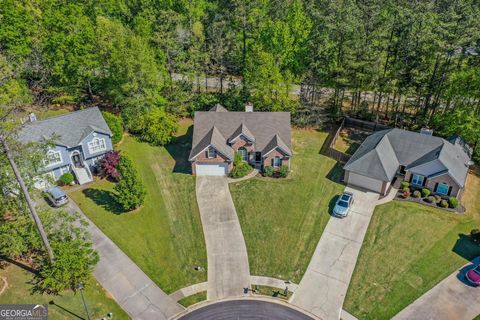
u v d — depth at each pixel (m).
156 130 48.56
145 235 34.62
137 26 64.25
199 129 45.06
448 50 45.62
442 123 47.97
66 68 51.50
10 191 29.42
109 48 52.59
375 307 28.12
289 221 36.78
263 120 45.47
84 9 63.31
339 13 63.25
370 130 54.41
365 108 58.56
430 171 40.12
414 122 54.12
